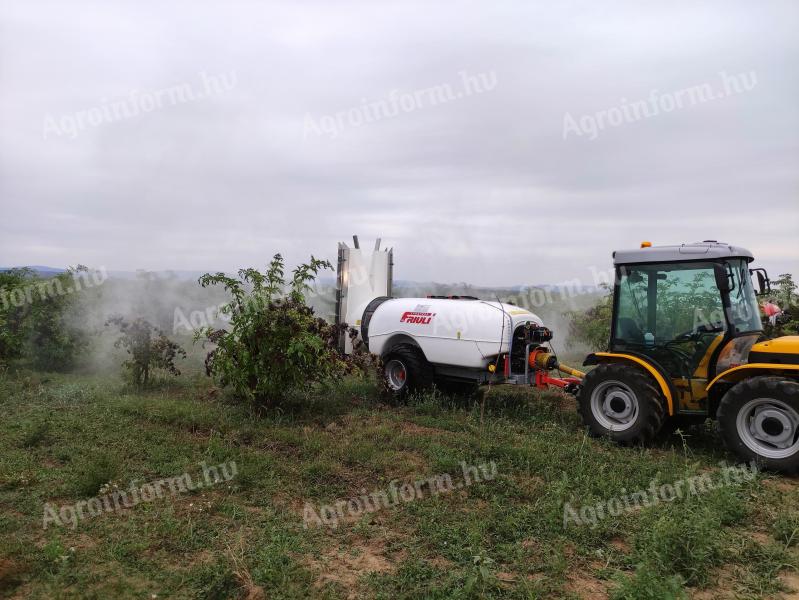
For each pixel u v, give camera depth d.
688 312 6.86
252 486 5.36
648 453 6.47
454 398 9.22
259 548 4.19
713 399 6.55
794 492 5.43
